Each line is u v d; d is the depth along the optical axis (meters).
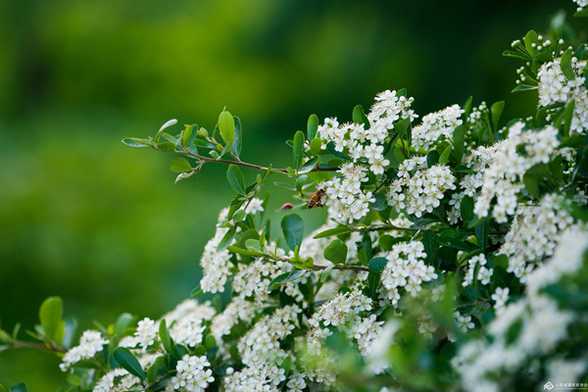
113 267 2.25
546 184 1.04
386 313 1.09
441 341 1.07
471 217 1.08
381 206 1.11
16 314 2.20
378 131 1.10
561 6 2.59
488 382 0.98
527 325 0.97
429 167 1.11
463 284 1.06
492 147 1.10
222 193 2.98
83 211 2.34
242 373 1.11
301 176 1.13
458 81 2.86
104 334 1.20
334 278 1.15
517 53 1.14
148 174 2.63
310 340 1.10
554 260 0.98
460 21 2.84
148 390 1.11
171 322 1.18
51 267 2.23
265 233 1.15
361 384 1.03
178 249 2.45
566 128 1.04
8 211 2.26
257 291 1.13
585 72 1.07
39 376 1.91
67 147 2.77
